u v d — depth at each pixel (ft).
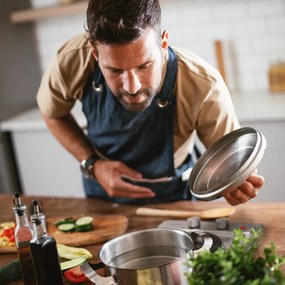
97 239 6.68
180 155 8.06
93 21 5.63
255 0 12.80
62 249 6.29
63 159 13.17
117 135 7.84
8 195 8.99
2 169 13.50
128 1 5.56
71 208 8.02
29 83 14.76
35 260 5.19
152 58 5.75
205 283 4.17
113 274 4.95
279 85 12.67
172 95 7.17
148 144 7.74
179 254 5.63
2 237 6.86
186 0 13.29
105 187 7.73
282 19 12.73
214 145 6.41
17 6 14.33
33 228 5.23
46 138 13.16
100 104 7.70
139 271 4.80
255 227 6.40
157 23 5.78
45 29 14.79
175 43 13.80
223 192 5.60
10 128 13.32
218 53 13.21
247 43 13.19
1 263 6.38
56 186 13.51
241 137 6.19
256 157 5.61
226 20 13.20
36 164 13.50
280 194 11.42
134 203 7.98
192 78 6.98
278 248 5.91
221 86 7.07
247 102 12.23
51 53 14.97
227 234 6.25
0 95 13.65
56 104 8.11
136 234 5.77
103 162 7.84
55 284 5.22
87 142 8.28
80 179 13.21
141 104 6.09
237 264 4.25
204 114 7.16
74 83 7.67
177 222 6.88
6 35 13.97
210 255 4.32
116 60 5.65
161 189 7.93
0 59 13.71
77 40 7.58
